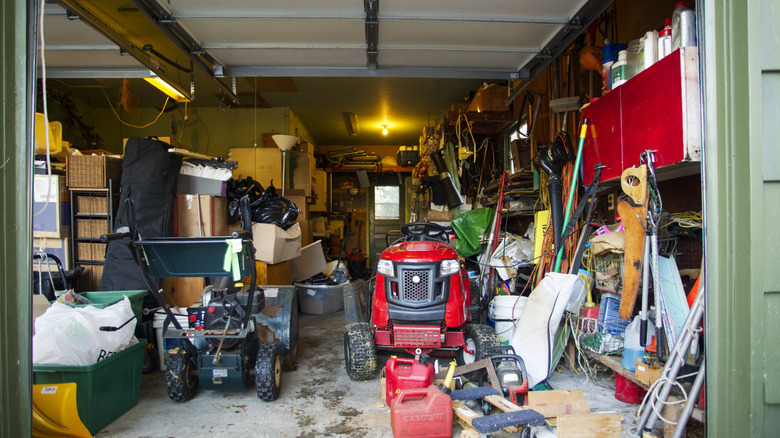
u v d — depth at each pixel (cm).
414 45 315
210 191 399
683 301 227
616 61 289
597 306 284
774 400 122
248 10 262
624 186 224
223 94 647
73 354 215
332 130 898
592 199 292
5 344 114
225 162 405
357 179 1071
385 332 291
